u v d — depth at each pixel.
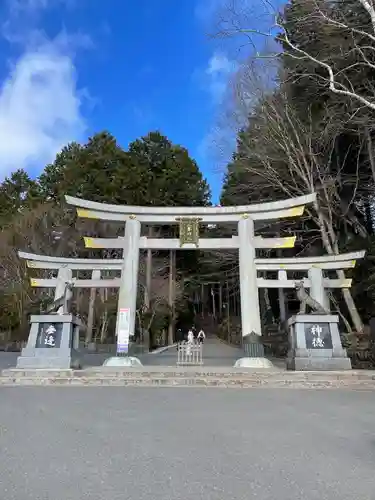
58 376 11.53
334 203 24.08
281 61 22.81
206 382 10.97
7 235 31.94
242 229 16.91
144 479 3.81
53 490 3.53
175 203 36.84
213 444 5.01
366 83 20.36
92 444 5.01
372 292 20.83
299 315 13.64
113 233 32.72
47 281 17.39
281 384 10.87
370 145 21.19
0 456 4.53
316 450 4.76
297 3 17.78
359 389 10.41
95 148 39.44
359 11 18.08
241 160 27.12
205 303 57.81
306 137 22.75
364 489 3.57
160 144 41.88
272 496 3.41
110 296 33.06
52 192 38.41
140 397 8.86
